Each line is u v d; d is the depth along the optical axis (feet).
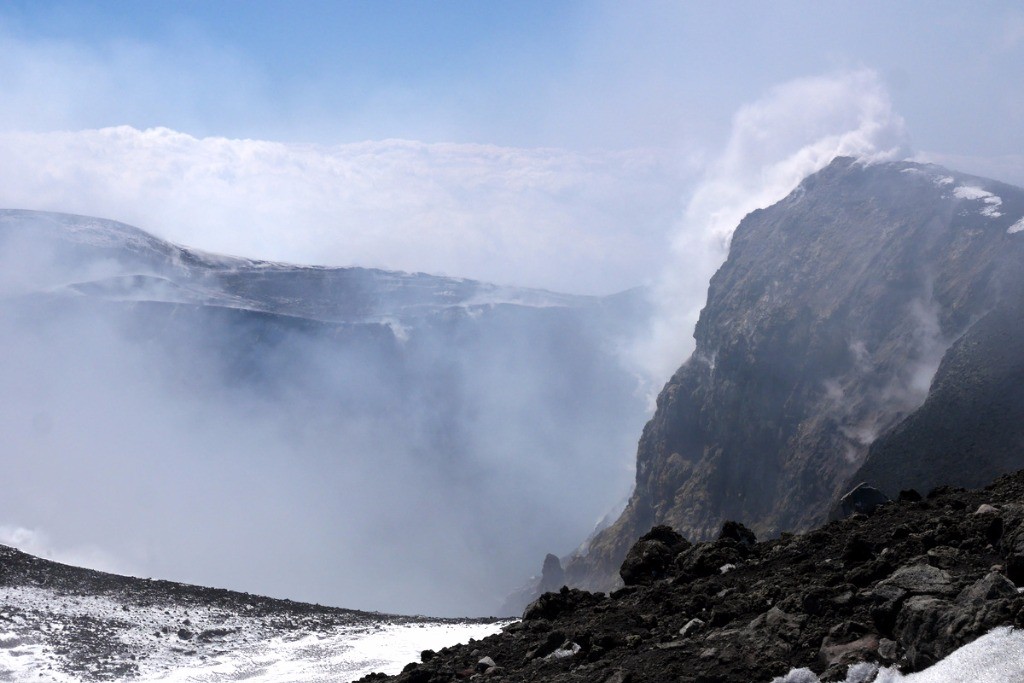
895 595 37.52
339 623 106.42
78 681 85.46
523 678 47.80
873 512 55.16
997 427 224.74
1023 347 235.61
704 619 46.73
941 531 43.11
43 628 98.43
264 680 84.94
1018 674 30.12
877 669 35.53
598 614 55.77
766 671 38.11
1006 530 37.14
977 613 33.37
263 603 115.75
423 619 109.70
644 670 41.78
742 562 54.80
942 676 32.12
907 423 249.55
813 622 40.75
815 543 52.06
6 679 84.94
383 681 58.03
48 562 126.41
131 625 101.45
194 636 99.30
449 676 53.78
